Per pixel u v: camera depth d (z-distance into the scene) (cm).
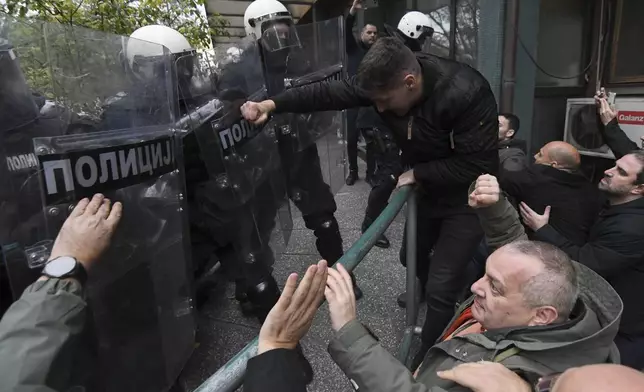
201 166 153
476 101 165
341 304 104
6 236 84
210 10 610
